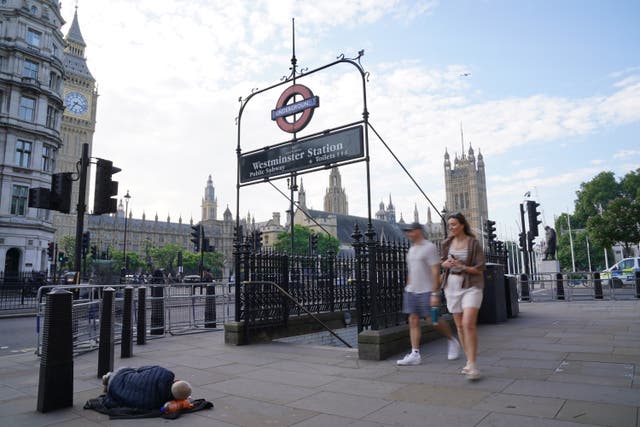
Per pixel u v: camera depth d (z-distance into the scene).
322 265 10.50
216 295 12.08
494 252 12.20
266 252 8.91
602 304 15.32
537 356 5.99
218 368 6.07
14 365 6.88
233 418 3.82
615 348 6.36
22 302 19.50
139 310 8.79
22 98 35.72
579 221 77.94
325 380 5.15
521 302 18.47
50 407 4.23
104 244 135.62
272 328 8.81
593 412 3.52
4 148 34.19
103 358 5.73
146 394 4.09
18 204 34.91
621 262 28.14
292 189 12.05
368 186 7.09
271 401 4.32
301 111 8.53
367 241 6.94
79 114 103.94
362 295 6.96
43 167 37.41
